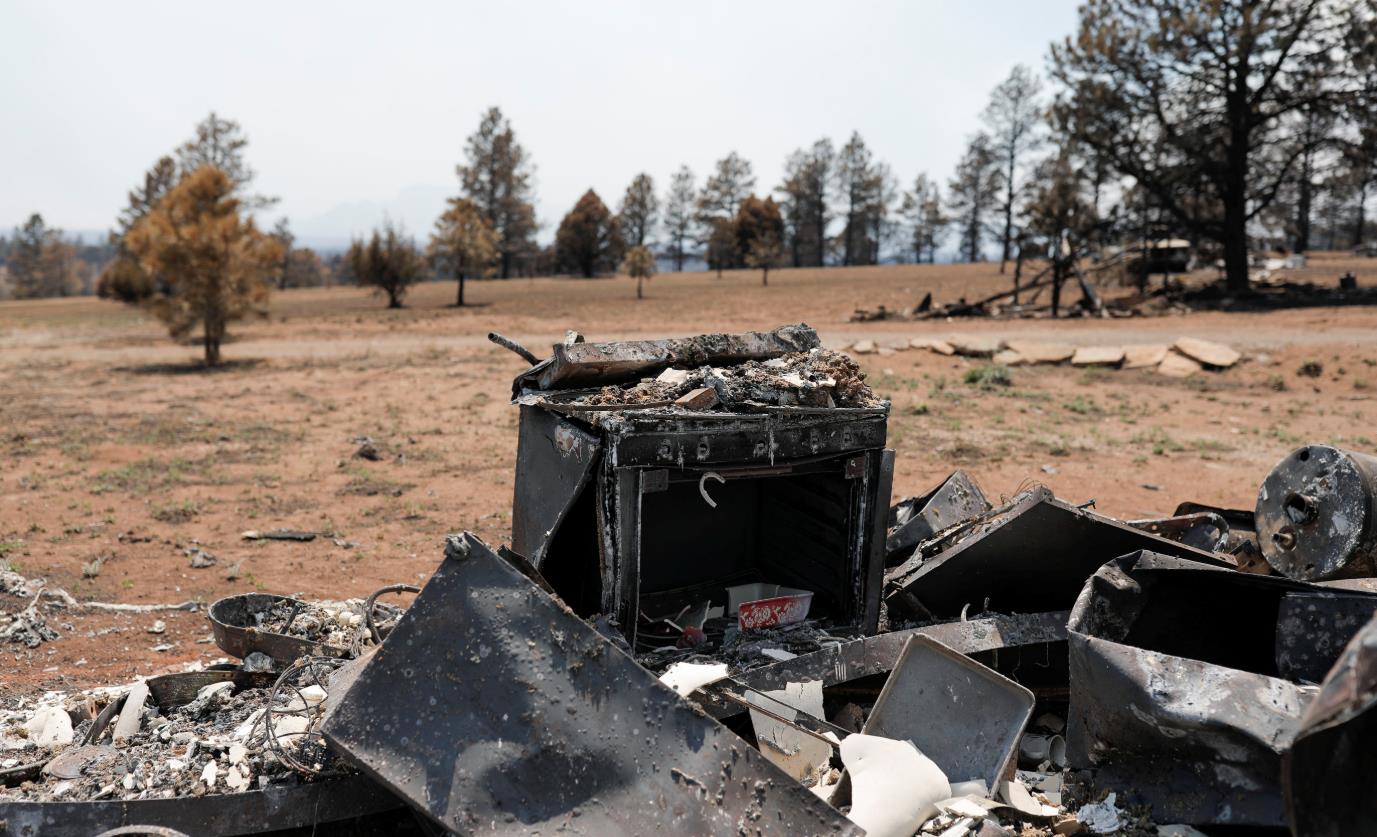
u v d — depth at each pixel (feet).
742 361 16.99
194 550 31.63
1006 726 12.94
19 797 12.91
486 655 11.39
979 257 410.31
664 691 11.31
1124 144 123.24
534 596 11.61
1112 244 140.46
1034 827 12.05
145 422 59.67
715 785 10.90
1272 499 16.92
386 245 186.91
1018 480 40.27
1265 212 152.87
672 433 14.17
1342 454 15.72
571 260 399.24
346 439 53.31
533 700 11.25
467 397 68.54
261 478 43.29
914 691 13.66
